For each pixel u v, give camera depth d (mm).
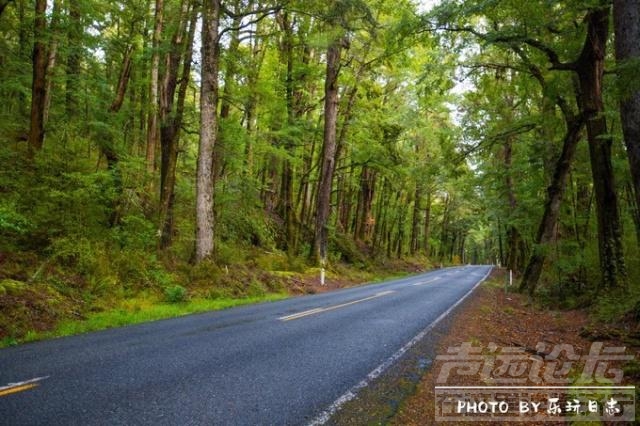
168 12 17844
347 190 43344
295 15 22672
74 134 16312
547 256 18047
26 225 11938
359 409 4824
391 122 28828
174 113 16297
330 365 6473
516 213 22953
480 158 21500
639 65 6430
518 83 18250
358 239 43750
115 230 14594
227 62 18062
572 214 20047
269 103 21812
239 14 16000
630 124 7129
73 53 16609
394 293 18109
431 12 12570
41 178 13094
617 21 7129
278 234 27938
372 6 21922
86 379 5414
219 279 15375
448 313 12438
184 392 5082
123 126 20719
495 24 14914
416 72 27203
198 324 9672
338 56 24984
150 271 13789
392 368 6484
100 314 10141
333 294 17750
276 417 4461
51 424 4066
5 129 15812
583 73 13008
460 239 99562
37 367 5867
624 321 9836
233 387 5324
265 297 15789
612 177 12641
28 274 10500
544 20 12328
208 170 16141
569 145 16734
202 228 15977
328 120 25688
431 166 20453
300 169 33031
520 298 18578
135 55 18594
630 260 16125
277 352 7117
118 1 18281
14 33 18906
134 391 5047
